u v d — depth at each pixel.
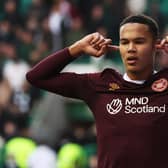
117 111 13.80
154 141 13.56
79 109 31.16
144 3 37.25
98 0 37.19
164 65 29.78
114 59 34.06
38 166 22.41
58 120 25.86
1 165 23.94
